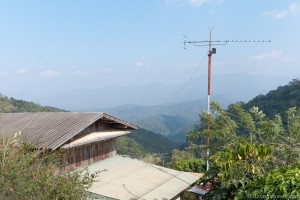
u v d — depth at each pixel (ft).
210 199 26.05
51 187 27.99
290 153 25.30
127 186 40.16
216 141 28.12
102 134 48.80
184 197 58.18
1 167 27.35
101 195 36.58
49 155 34.01
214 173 25.82
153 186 41.06
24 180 27.22
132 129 54.85
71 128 41.88
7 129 46.21
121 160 51.24
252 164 23.70
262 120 28.43
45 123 46.19
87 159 46.96
